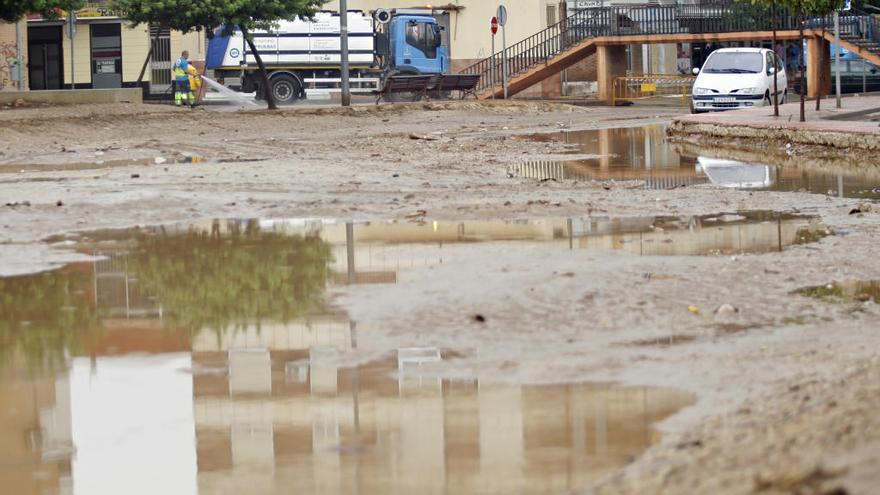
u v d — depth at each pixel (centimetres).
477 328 2044
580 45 12600
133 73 14325
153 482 1345
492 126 8638
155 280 2569
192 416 1586
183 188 4247
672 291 2305
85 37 14500
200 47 14050
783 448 1209
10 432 1535
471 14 14412
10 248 2983
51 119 7944
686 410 1533
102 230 3297
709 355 1823
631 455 1374
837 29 8162
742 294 2278
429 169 5025
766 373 1689
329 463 1387
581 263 2620
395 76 11738
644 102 12850
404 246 2939
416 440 1460
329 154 5975
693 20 12175
